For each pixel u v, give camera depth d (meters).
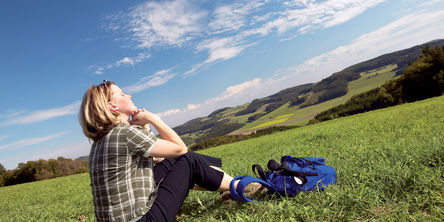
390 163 2.63
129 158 1.66
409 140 4.20
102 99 1.66
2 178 49.94
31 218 4.18
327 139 7.93
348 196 1.95
